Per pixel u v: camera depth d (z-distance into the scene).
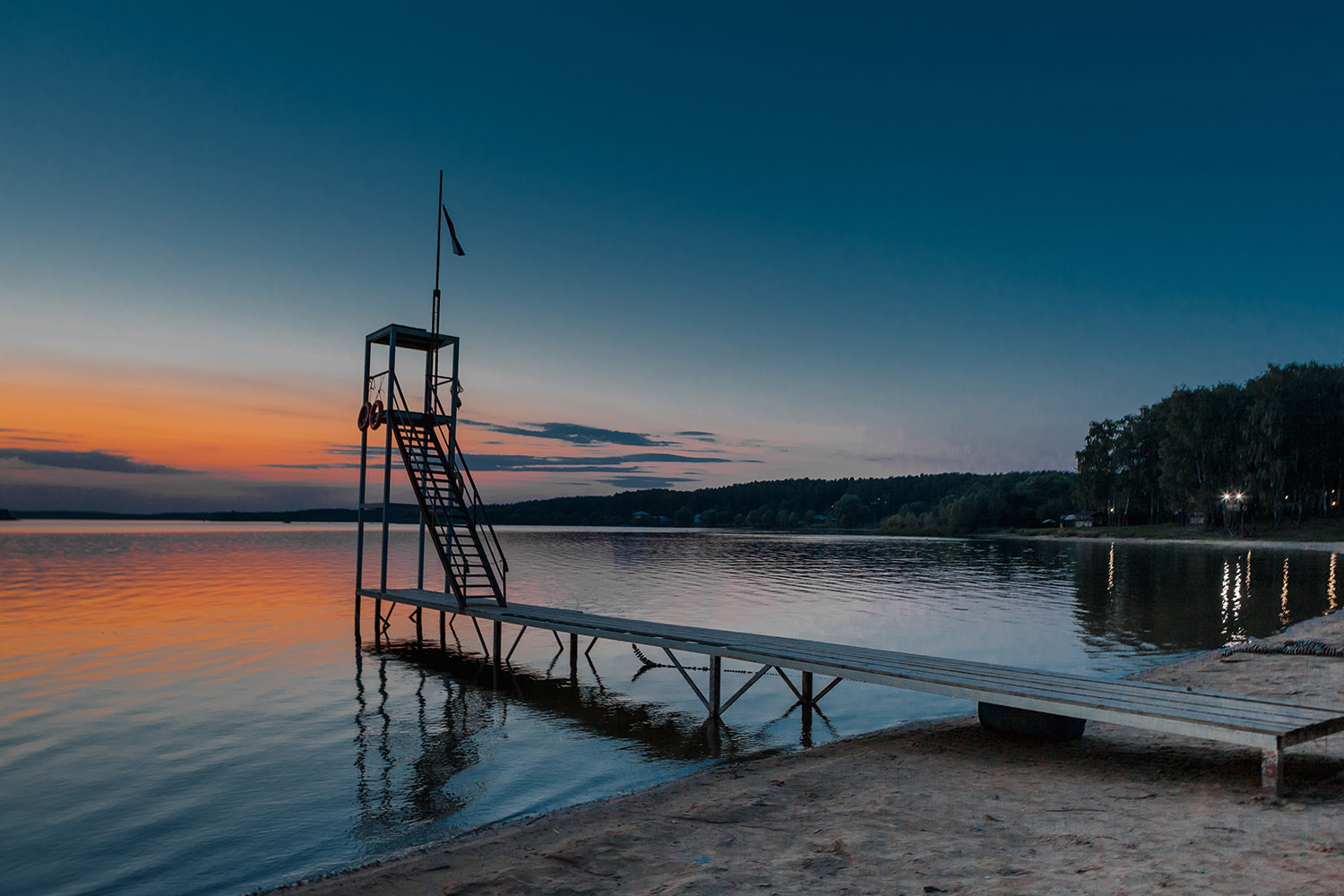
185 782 8.94
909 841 6.09
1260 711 7.73
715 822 6.88
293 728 11.43
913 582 40.03
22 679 14.91
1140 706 8.06
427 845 6.88
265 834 7.36
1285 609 25.89
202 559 58.78
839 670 10.62
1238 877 5.04
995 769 8.24
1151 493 108.62
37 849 7.05
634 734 11.06
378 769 9.41
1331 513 87.06
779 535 159.25
